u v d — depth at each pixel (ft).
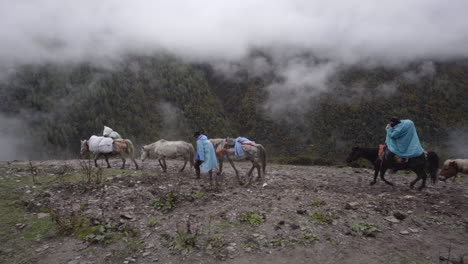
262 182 29.66
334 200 22.71
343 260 14.53
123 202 22.50
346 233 16.97
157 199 22.59
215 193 24.67
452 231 17.69
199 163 30.73
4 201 22.48
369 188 27.66
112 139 36.88
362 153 29.40
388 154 27.09
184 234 16.78
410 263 14.11
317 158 112.06
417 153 25.73
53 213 19.45
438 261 14.33
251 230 17.62
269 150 207.21
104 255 15.51
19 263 14.94
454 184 30.68
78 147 189.06
